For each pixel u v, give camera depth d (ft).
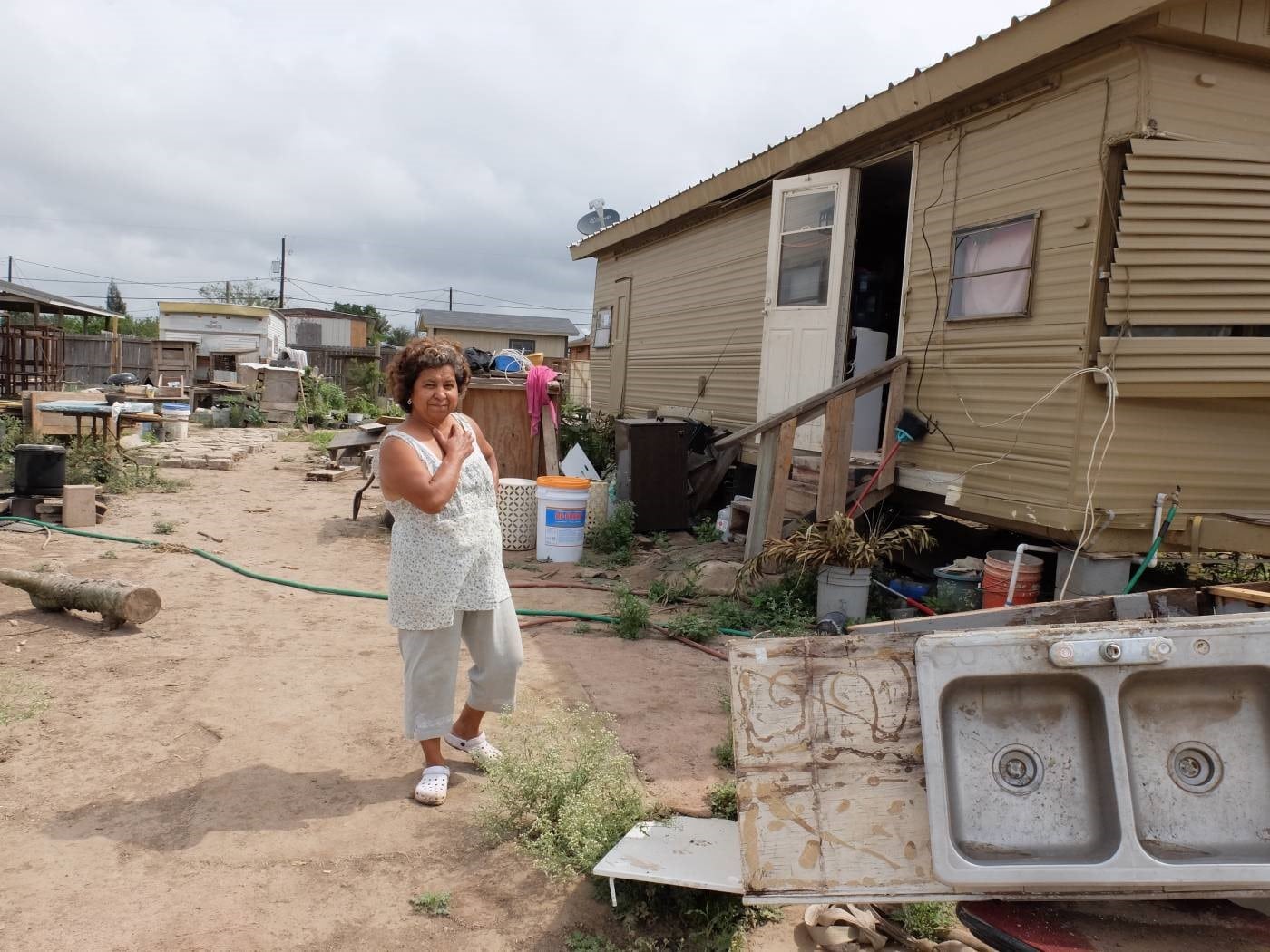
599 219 47.88
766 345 28.22
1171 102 16.81
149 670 15.37
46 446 30.19
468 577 11.09
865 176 27.07
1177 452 17.80
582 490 25.89
